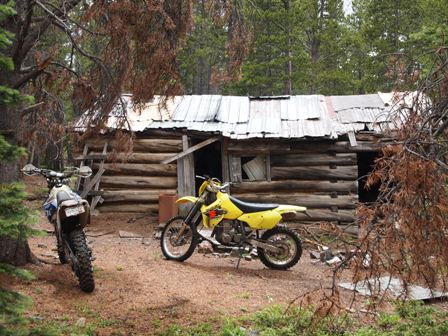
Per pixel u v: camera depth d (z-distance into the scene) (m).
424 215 3.64
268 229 7.58
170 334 4.62
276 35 25.33
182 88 6.22
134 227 10.77
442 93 4.15
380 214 3.92
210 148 14.66
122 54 5.72
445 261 3.70
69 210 5.32
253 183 11.24
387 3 24.94
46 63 5.89
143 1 5.70
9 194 3.29
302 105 12.27
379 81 24.00
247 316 5.24
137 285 6.00
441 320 5.43
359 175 14.50
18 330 3.16
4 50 5.67
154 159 11.49
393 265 3.94
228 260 8.25
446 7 14.86
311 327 4.82
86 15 5.53
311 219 11.02
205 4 6.72
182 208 11.23
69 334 4.40
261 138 10.86
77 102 6.39
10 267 3.24
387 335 4.87
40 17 6.09
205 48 21.27
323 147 11.15
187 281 6.45
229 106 12.33
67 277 5.93
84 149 11.45
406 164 3.60
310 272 7.79
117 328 4.69
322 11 28.62
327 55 28.44
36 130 7.09
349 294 6.42
